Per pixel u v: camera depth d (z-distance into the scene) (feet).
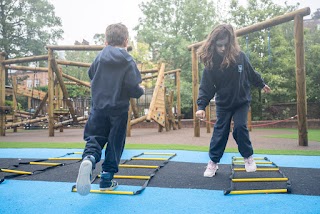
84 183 6.02
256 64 42.47
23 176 9.34
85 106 48.49
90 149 6.70
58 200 6.70
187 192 7.25
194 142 20.65
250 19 43.98
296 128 42.42
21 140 23.89
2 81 31.14
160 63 33.94
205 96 9.30
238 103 9.05
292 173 9.42
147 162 12.08
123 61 7.16
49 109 28.58
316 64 44.47
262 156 13.35
